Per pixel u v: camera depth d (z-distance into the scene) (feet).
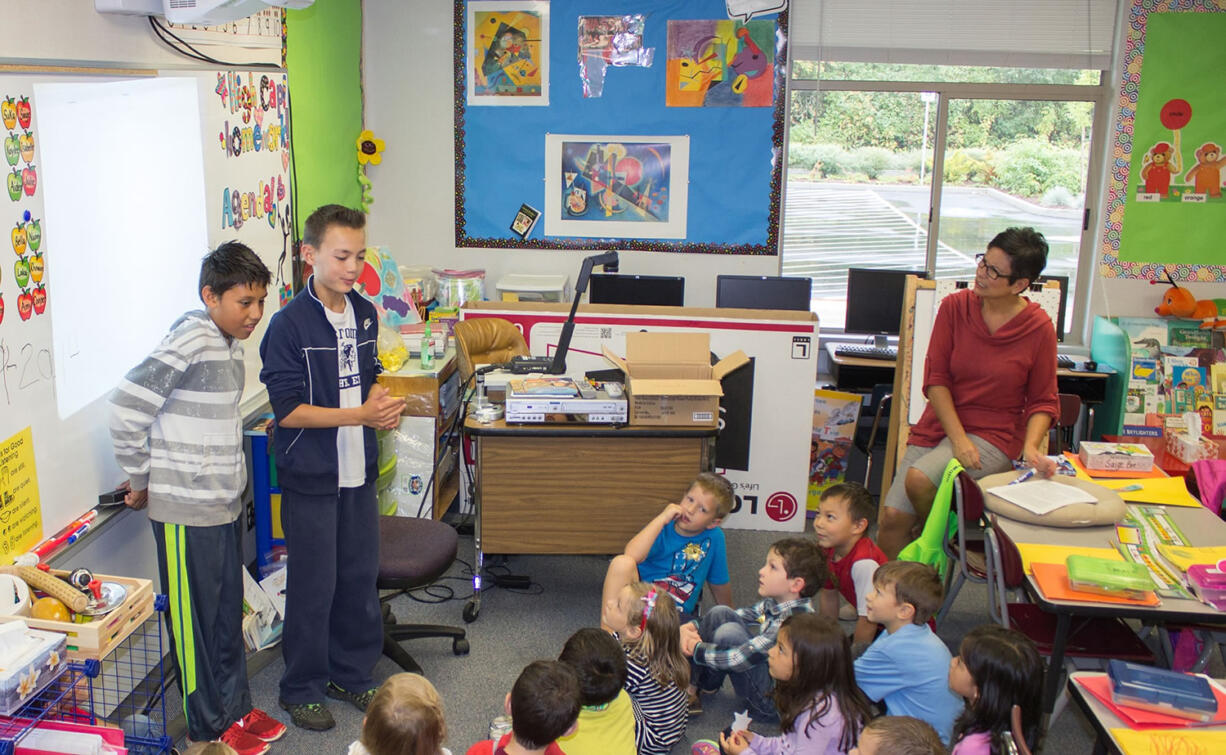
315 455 9.16
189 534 8.82
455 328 14.16
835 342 19.13
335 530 9.50
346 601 9.98
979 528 12.15
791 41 17.84
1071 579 8.69
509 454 11.50
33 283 8.02
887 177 18.66
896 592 8.56
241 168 12.25
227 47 11.91
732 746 8.41
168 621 9.10
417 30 17.83
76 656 7.28
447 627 11.31
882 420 16.94
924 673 8.43
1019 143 18.44
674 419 11.37
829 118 18.37
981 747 7.30
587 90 17.88
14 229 7.74
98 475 9.07
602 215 18.38
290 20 14.10
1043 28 17.74
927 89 18.12
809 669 8.05
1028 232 11.32
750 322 14.52
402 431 13.88
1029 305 11.89
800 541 9.87
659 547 10.94
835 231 18.93
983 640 7.44
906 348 14.25
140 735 8.87
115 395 8.47
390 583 10.23
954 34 17.80
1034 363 11.85
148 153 9.90
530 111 18.03
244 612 10.91
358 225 8.86
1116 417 17.19
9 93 7.66
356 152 17.62
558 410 11.21
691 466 11.55
